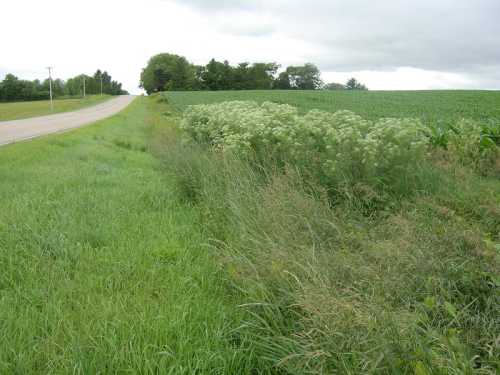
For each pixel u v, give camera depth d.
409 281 3.09
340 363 2.27
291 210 4.50
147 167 10.84
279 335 2.77
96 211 5.84
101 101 90.62
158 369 2.50
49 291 3.54
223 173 6.48
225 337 2.90
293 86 133.50
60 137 15.59
